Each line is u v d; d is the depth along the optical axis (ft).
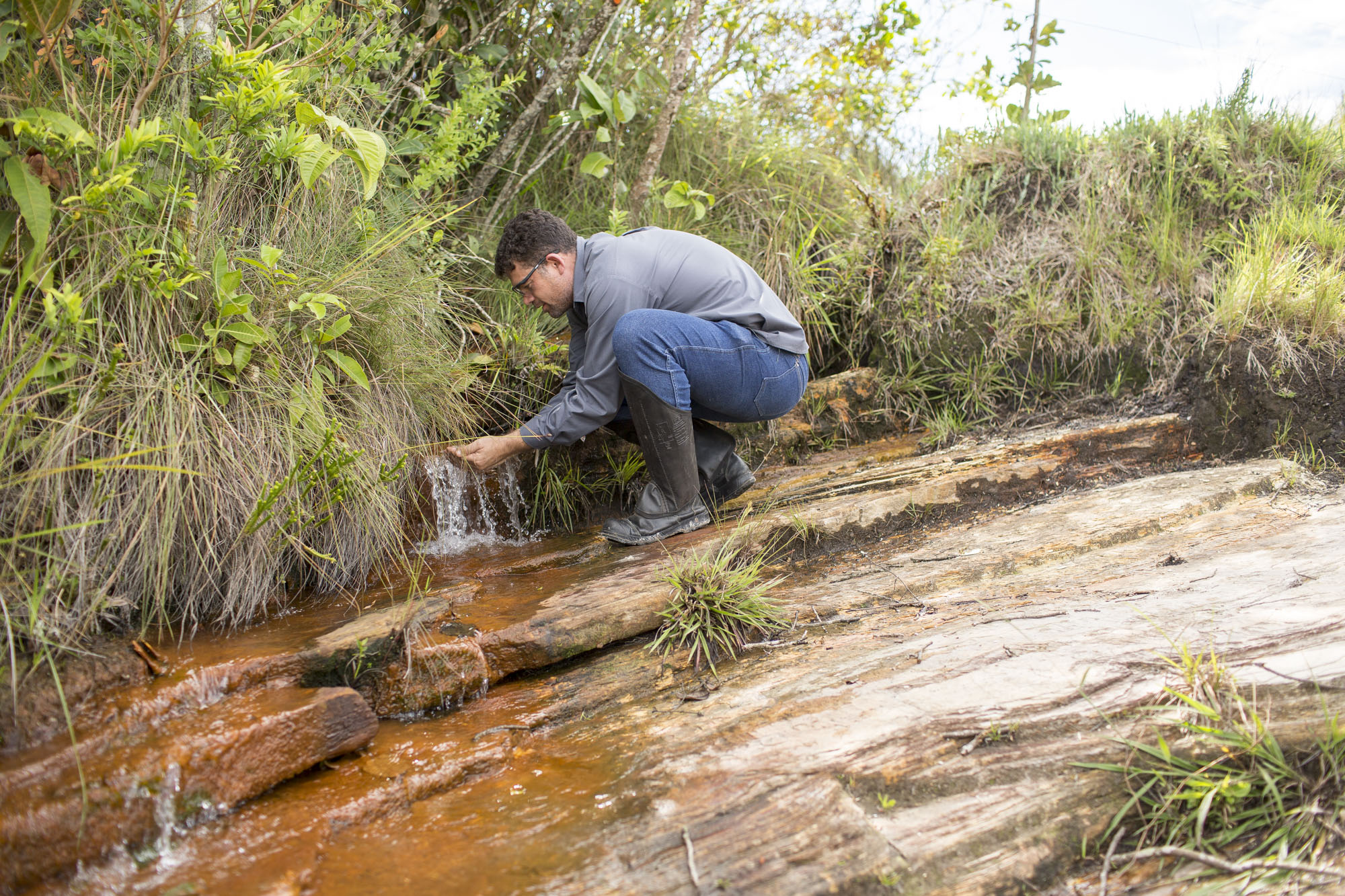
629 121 15.02
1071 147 15.60
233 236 9.20
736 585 8.04
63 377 7.25
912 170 17.72
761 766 5.85
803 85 17.97
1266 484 10.33
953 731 5.99
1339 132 15.20
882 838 5.19
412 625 7.44
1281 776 5.32
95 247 7.42
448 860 5.22
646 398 9.28
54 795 5.03
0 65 7.73
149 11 8.11
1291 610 7.00
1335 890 4.72
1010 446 11.78
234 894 4.82
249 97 7.88
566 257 9.43
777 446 12.69
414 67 12.74
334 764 6.26
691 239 9.98
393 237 10.38
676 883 4.90
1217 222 14.56
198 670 6.43
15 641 6.15
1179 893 4.93
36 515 6.80
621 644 8.02
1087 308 13.64
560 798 5.82
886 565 9.32
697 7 13.20
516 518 11.06
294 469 7.96
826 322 14.15
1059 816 5.37
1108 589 8.10
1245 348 11.64
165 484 7.29
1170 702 6.00
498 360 11.41
